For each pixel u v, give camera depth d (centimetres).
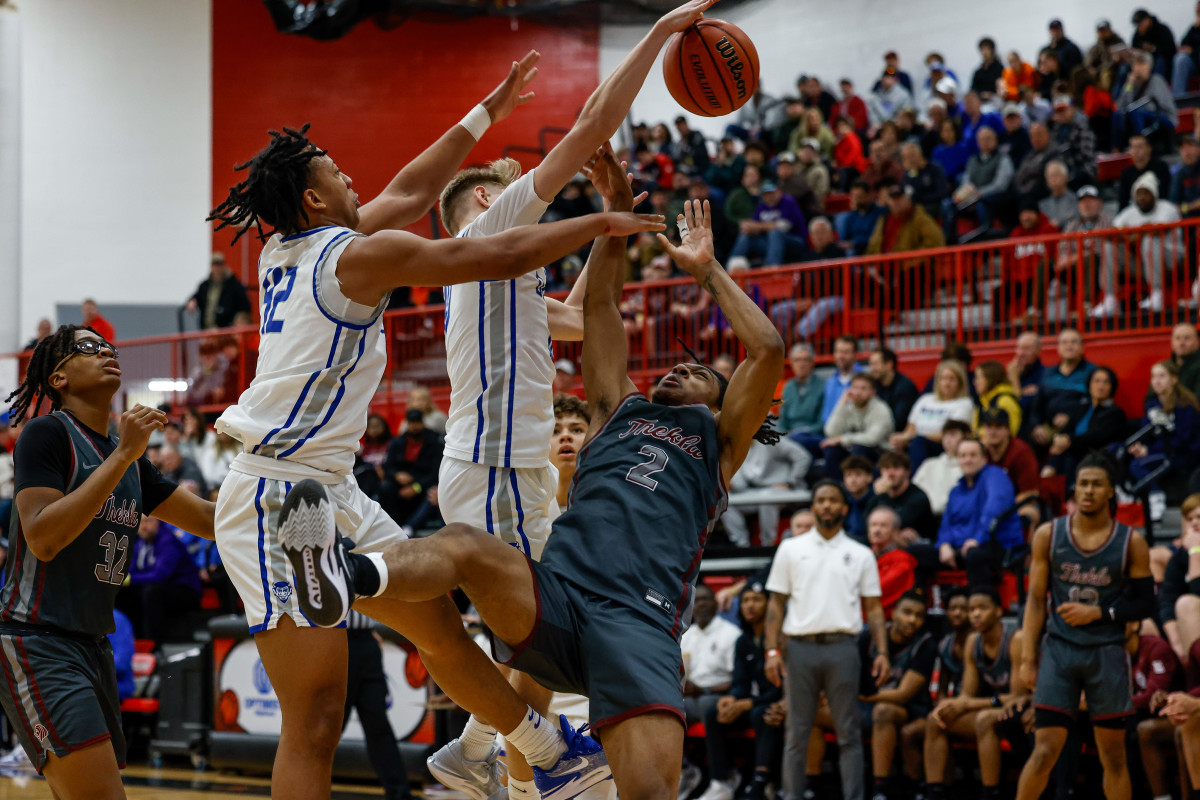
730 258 1366
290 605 295
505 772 442
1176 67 1448
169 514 413
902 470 877
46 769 381
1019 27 1644
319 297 298
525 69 368
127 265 1902
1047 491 883
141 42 1914
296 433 300
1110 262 1070
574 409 479
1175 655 675
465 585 298
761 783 746
